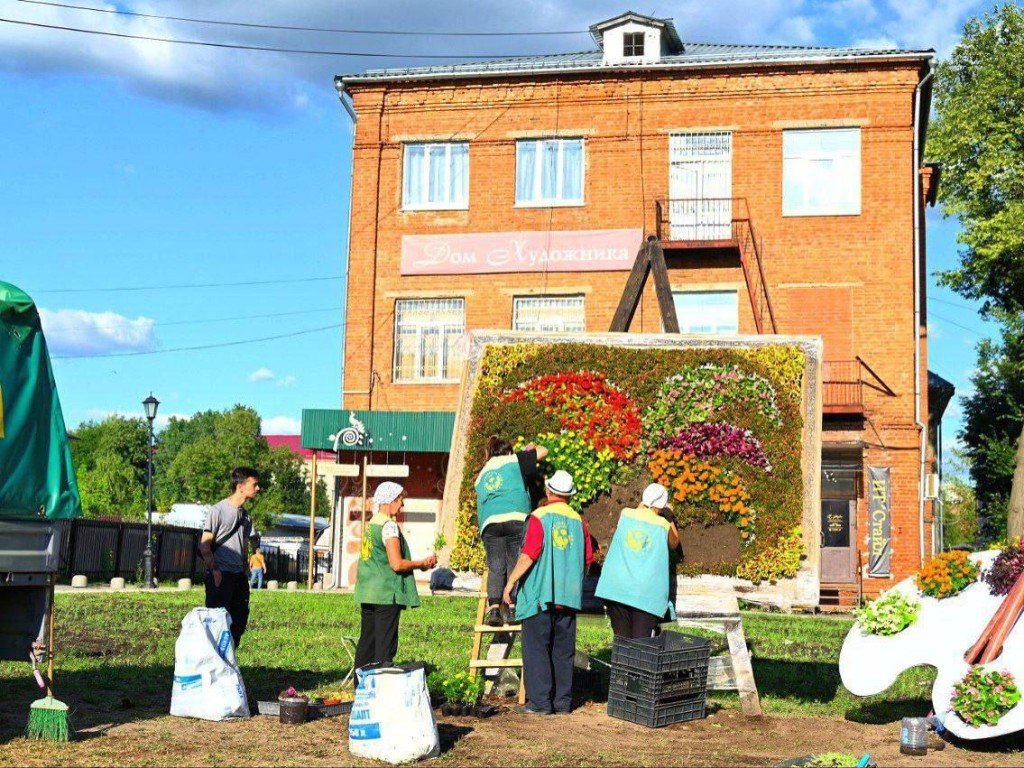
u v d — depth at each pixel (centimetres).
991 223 3559
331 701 1001
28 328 885
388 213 3209
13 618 882
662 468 1134
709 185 3056
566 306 3105
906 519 2891
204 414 10100
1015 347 4456
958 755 883
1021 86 3734
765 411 1142
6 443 850
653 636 1044
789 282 2991
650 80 3084
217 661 955
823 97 3002
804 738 958
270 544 5688
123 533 3759
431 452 3131
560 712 1035
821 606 2812
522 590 1027
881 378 2933
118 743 830
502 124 3159
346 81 3209
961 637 964
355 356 3184
